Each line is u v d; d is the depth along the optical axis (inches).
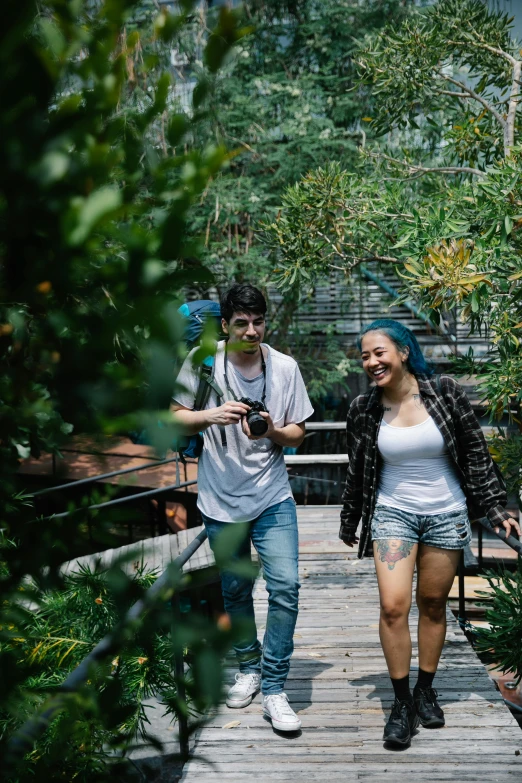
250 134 405.4
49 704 31.4
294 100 418.0
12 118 24.8
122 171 26.4
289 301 423.8
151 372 23.6
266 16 425.1
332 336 451.2
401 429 123.6
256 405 123.0
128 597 27.9
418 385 123.5
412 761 124.8
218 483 128.7
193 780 121.7
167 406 24.1
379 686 149.5
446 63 263.4
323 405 489.4
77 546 30.5
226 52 26.5
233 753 128.5
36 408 26.6
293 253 244.8
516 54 256.2
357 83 261.9
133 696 100.3
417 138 368.5
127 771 40.4
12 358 27.2
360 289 431.5
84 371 25.2
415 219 189.5
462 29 248.2
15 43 24.1
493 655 165.5
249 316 124.4
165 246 24.5
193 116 27.3
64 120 25.5
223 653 25.8
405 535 125.4
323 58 437.4
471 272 168.9
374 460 127.0
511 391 176.7
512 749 127.0
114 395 24.5
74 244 22.9
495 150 269.6
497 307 185.5
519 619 154.6
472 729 132.9
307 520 262.1
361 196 236.4
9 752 31.0
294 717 131.9
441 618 130.3
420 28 257.9
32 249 25.7
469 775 120.6
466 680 149.9
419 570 128.8
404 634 126.2
